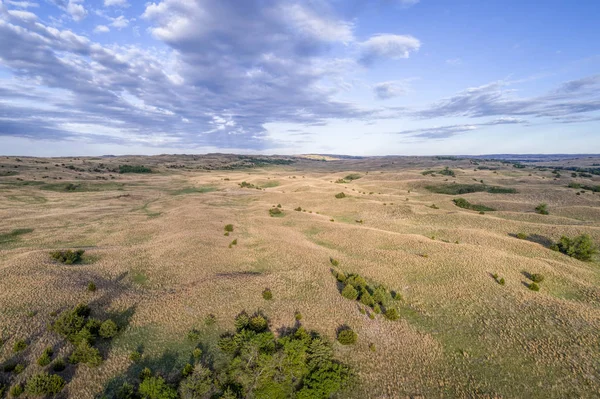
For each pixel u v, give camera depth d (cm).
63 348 3325
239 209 11162
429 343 3934
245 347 3394
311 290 4991
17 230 7819
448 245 6900
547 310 4478
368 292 5091
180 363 3334
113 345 3503
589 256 6562
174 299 4412
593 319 4244
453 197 13175
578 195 12544
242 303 4447
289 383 3181
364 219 10150
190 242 6881
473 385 3275
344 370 3347
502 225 8819
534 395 3128
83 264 5681
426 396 3136
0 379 2895
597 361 3503
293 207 12288
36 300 4050
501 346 3812
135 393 2878
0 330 3431
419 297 5006
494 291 5031
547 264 6088
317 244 7594
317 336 3878
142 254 6200
